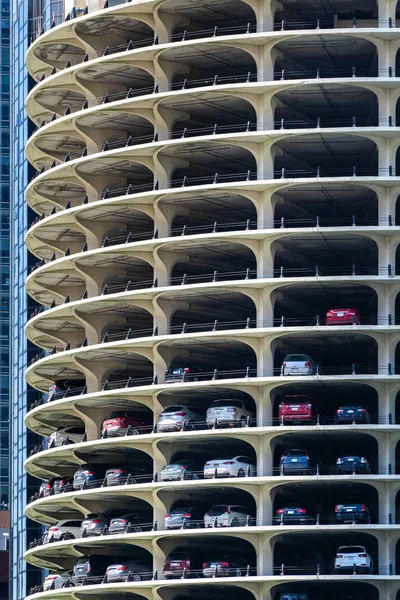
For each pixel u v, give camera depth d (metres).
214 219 151.12
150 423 149.38
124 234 155.00
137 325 155.00
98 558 146.50
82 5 156.50
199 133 151.62
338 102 147.12
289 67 149.00
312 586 142.75
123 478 145.00
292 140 143.75
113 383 150.25
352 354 150.25
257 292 142.38
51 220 155.50
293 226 151.12
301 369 138.62
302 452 137.12
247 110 148.75
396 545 143.62
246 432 138.38
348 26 148.25
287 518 136.50
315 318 150.12
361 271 152.12
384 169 142.38
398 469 141.88
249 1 145.62
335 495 145.38
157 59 148.38
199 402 148.88
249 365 151.50
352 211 150.88
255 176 149.00
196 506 146.75
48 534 150.00
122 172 153.88
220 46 145.50
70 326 158.88
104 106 149.25
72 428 153.00
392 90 143.12
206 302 147.62
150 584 139.88
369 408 149.38
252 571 139.00
